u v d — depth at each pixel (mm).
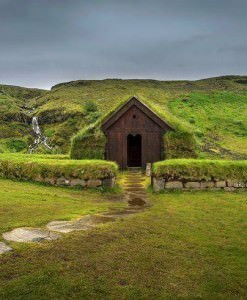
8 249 9070
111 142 28094
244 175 18156
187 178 17969
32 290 7195
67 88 120438
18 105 108000
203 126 69625
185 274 8195
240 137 65438
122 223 11766
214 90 105188
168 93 100500
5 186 18234
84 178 18656
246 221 12570
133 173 26531
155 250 9445
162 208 14562
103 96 103188
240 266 8789
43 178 19312
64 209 13555
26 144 81250
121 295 7176
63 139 80188
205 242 10289
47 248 9203
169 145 27078
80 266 8258
